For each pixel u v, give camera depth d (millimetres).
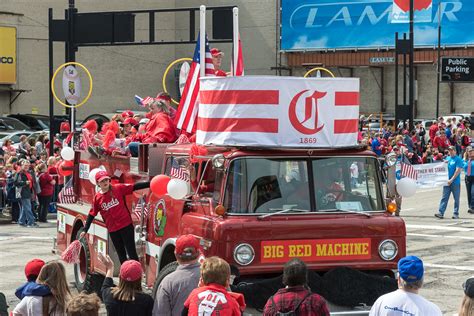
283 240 11781
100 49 68938
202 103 12562
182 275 9781
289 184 12078
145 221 14211
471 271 18906
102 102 69062
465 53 67062
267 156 12039
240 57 15977
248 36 74312
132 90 70875
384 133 44031
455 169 28656
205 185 12484
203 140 12453
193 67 14828
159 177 12656
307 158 12172
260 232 11711
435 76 70188
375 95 72500
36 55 64000
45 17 64312
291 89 12094
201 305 8508
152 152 14156
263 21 73625
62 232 18109
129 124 18719
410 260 8008
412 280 7965
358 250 12055
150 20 32031
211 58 15203
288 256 11797
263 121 12039
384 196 12883
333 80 12250
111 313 8961
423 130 47844
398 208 12578
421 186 38531
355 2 70062
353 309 11891
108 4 67938
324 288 11844
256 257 11695
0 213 30531
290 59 72875
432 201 33938
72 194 18266
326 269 11961
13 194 29016
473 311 8281
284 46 72750
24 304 8984
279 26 72938
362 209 12297
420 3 64625
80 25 31953
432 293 16594
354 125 12438
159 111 15648
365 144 12695
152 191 13031
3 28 61406
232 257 11625
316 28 71500
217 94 12258
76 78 26234
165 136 15031
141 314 8977
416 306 7926
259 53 74000
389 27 68938
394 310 7945
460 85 69750
